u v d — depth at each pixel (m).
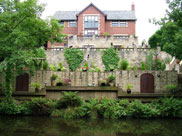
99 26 40.22
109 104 18.14
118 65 28.59
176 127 14.13
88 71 22.44
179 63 27.59
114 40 36.12
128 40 35.94
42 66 23.03
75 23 41.97
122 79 21.12
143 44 34.81
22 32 17.48
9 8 18.16
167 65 28.42
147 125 14.77
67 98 18.23
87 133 12.45
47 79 21.22
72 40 36.50
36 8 18.38
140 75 21.12
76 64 28.81
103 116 17.56
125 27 41.16
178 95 19.53
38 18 19.02
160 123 15.47
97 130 13.25
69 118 17.02
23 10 17.61
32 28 18.72
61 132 12.47
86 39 36.44
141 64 28.73
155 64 28.52
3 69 19.27
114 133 12.58
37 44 20.16
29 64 18.69
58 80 20.53
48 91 20.31
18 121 15.23
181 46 18.47
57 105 18.41
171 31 19.33
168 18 19.72
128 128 13.84
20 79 21.14
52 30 19.38
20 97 20.08
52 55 29.38
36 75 21.22
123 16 41.62
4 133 11.81
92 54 28.91
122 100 18.66
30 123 14.68
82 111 17.56
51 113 17.78
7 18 17.44
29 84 21.11
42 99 18.45
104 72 21.62
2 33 17.62
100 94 20.23
